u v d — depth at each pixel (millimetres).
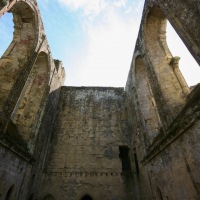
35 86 11648
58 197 10930
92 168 12219
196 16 4984
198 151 4750
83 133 14086
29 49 9031
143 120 10484
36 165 10477
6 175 6719
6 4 6496
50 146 13203
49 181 11523
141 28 10062
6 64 8094
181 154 5641
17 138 8164
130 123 14016
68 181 11578
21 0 8164
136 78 12391
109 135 14039
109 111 15617
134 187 11312
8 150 6746
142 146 10570
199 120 4715
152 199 8453
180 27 5707
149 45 9359
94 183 11547
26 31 9453
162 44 9250
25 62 8398
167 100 7320
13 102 7148
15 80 7621
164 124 7062
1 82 7547
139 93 11750
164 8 6777
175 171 6035
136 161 12422
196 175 4852
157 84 8031
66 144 13391
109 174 11969
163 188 7086
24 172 8492
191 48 5152
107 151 13133
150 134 9602
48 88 12047
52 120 13961
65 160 12547
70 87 17359
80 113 15406
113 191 11227
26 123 9977
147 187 9234
